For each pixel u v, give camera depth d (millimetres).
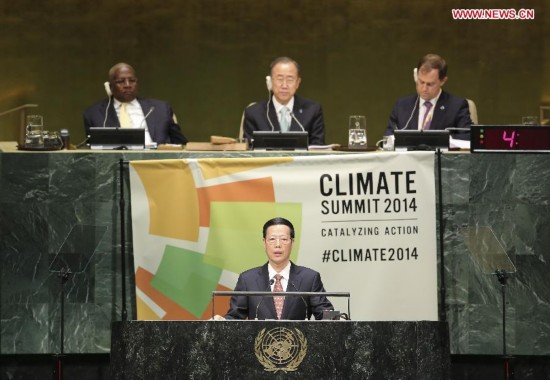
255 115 24203
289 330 15086
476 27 32531
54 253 20141
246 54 32656
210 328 15141
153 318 20062
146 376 15156
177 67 32625
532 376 20203
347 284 19984
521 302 20016
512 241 20094
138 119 24562
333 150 20984
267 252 18703
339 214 20000
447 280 20047
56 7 32344
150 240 20125
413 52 32688
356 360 15055
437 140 20750
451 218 20125
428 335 15156
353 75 32750
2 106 32125
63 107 32312
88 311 20094
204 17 32688
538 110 32531
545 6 32469
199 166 20031
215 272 20047
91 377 20359
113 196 20203
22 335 20078
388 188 19984
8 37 32219
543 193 20078
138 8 32531
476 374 20328
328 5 32719
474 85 32562
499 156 20109
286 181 20000
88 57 32438
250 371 15031
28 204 20141
